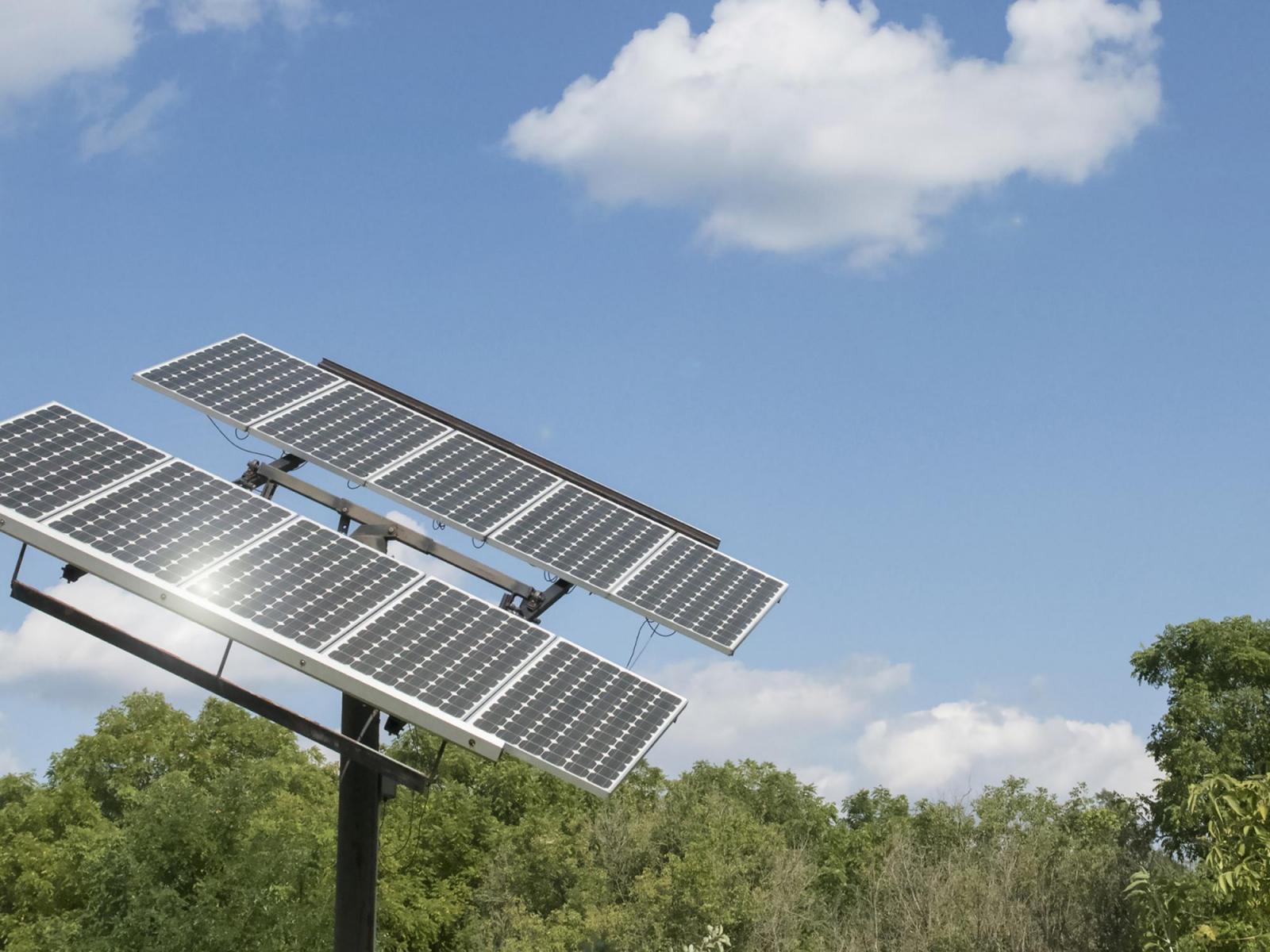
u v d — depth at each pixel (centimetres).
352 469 1489
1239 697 3042
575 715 1205
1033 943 3003
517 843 3775
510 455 1728
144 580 1113
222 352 1648
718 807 3938
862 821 4872
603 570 1516
